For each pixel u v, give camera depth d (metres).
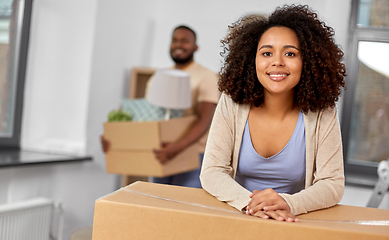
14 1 2.64
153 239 0.68
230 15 3.20
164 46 3.40
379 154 2.90
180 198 0.80
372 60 2.90
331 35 0.99
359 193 2.67
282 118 0.99
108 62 2.91
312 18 0.97
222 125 1.01
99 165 2.89
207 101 2.50
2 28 2.58
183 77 2.32
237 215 0.69
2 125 2.65
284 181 1.01
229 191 0.82
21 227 2.11
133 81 3.11
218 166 0.97
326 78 0.94
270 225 0.64
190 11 3.32
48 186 2.50
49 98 2.77
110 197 0.74
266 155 1.01
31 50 2.76
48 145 2.75
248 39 1.00
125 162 2.39
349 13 2.84
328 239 0.62
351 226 0.67
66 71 2.77
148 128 2.27
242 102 1.01
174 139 2.34
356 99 2.93
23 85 2.73
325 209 0.82
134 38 3.19
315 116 0.97
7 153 2.48
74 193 2.70
